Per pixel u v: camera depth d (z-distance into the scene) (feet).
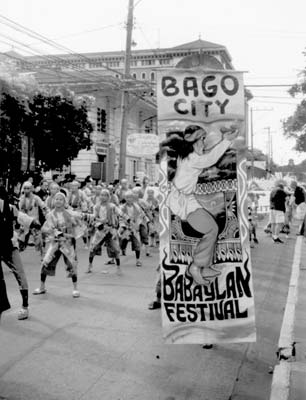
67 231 26.55
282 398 14.37
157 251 44.60
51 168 68.59
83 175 100.48
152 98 124.26
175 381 15.74
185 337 16.69
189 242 16.70
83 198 44.37
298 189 54.39
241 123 16.52
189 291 16.71
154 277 32.48
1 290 15.28
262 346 19.35
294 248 48.88
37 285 29.40
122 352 18.21
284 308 25.57
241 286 16.79
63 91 65.16
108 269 35.29
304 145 112.68
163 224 16.69
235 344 19.44
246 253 16.79
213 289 16.71
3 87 56.29
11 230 21.67
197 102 16.47
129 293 27.66
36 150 65.41
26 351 18.16
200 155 16.57
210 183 16.60
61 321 21.99
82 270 34.60
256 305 25.96
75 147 67.92
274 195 53.62
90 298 26.30
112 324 21.65
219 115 16.49
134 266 36.78
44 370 16.42
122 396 14.56
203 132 16.52
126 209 37.14
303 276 33.45
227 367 17.04
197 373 16.44
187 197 16.61
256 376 16.34
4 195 20.77
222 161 16.58
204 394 14.83
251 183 88.48
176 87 16.44
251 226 51.21
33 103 60.54
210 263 16.74
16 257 22.18
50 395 14.56
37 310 23.73
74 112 65.92
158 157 16.63
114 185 64.39
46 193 50.47
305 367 16.76
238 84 16.51
